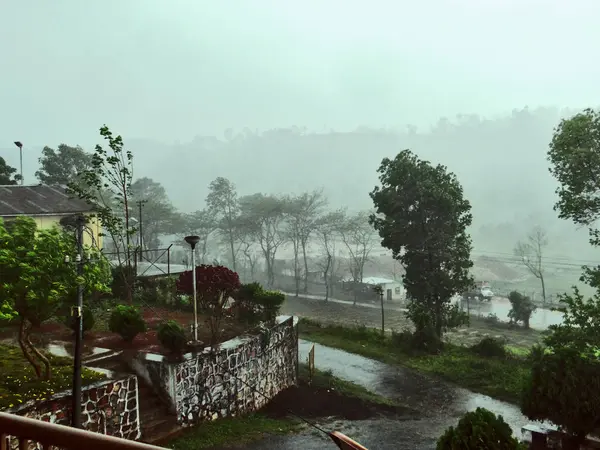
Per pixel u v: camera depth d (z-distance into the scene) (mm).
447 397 19922
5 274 9203
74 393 8977
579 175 18984
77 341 9117
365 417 16297
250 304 18188
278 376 17641
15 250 9258
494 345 26328
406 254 31656
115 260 25672
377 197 32000
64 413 9883
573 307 16328
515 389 20562
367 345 27594
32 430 2051
